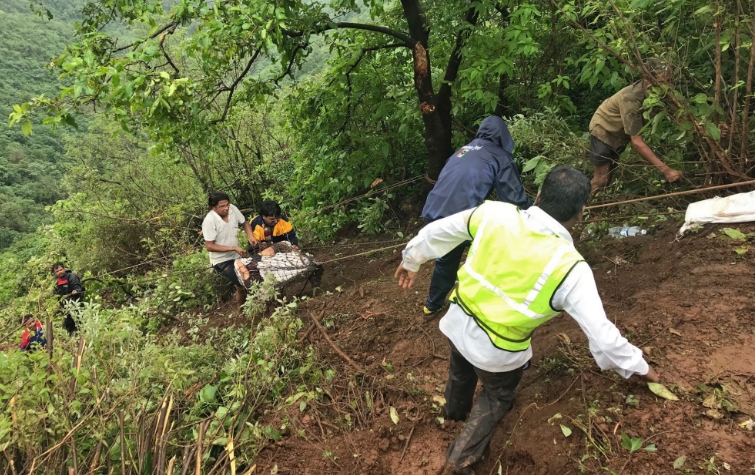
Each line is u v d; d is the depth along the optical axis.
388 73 6.50
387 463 2.57
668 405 2.08
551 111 4.63
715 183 3.61
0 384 2.23
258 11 4.15
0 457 2.16
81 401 2.55
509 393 2.16
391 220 6.92
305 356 3.54
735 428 1.90
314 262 5.00
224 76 5.54
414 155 7.07
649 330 2.56
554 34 5.27
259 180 10.99
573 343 2.73
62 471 2.16
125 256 10.02
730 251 2.95
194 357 3.62
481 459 2.36
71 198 11.84
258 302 4.04
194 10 4.30
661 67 3.25
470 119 6.47
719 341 2.31
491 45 5.09
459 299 2.05
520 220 1.90
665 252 3.37
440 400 2.81
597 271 3.63
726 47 2.99
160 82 4.14
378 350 3.59
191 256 7.23
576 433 2.16
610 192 4.30
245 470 2.45
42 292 3.79
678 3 3.30
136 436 2.42
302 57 5.84
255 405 2.82
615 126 3.93
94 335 2.92
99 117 12.72
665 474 1.84
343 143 6.87
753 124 3.41
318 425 2.85
